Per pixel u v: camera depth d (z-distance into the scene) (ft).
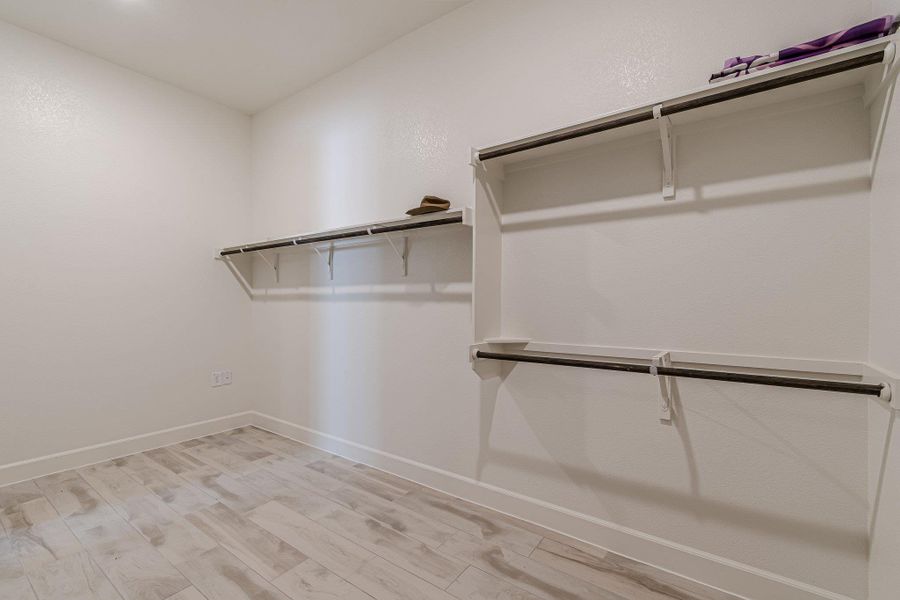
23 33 7.61
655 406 5.24
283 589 4.78
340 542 5.68
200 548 5.54
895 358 3.49
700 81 4.87
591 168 5.67
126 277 8.93
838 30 4.15
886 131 3.67
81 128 8.30
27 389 7.67
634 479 5.39
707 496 4.91
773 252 4.51
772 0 4.46
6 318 7.46
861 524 4.11
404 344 7.78
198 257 10.11
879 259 3.82
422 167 7.45
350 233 7.46
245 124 11.03
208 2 6.93
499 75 6.46
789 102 4.38
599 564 5.25
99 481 7.57
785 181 4.44
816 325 4.29
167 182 9.57
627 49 5.34
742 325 4.68
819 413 4.31
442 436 7.24
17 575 4.99
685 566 5.00
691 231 4.97
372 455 8.26
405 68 7.72
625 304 5.43
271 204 10.58
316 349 9.41
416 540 5.74
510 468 6.44
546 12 6.00
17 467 7.51
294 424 9.93
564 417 5.93
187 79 9.37
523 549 5.55
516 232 6.34
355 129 8.59
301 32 7.68
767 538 4.57
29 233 7.70
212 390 10.35
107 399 8.64
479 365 5.95
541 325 6.12
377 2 6.86
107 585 4.83
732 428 4.76
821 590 4.29
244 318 10.99
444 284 7.22
